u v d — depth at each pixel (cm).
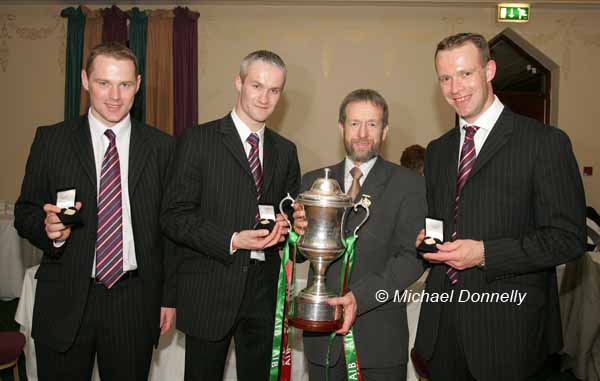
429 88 607
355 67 609
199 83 614
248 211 199
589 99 614
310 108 614
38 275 189
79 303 179
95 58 183
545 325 171
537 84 652
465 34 175
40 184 188
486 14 602
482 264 163
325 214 173
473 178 172
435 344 180
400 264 181
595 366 314
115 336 185
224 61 612
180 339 268
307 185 203
